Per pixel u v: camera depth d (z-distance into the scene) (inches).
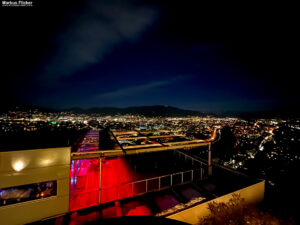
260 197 205.5
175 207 158.6
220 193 184.4
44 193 149.9
